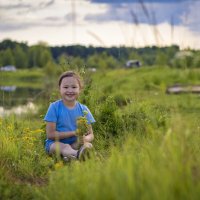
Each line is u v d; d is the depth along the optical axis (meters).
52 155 6.40
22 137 6.89
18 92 30.58
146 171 3.71
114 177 3.70
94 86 9.53
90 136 6.51
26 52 63.31
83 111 6.53
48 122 6.55
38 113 11.27
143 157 4.52
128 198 3.43
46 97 12.20
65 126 6.60
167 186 3.39
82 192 3.95
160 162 3.78
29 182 5.28
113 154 4.79
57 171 4.93
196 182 3.56
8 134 7.16
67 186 4.14
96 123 7.67
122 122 7.68
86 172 4.50
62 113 6.60
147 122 7.03
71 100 6.63
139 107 8.43
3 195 4.70
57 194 4.15
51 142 6.53
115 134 7.60
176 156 3.73
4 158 5.94
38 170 5.71
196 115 7.50
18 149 6.28
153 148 4.35
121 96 11.36
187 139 3.99
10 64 61.75
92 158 5.06
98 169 4.50
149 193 3.37
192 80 4.13
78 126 6.26
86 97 8.27
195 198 3.34
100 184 3.71
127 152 4.62
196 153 4.93
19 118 10.52
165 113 7.80
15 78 56.16
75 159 6.06
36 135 7.85
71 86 6.61
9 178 5.22
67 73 6.68
